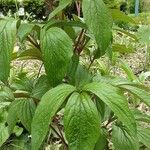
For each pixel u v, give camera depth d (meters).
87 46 0.47
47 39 0.35
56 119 0.46
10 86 0.44
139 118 0.43
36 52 0.43
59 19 0.42
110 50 0.41
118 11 0.41
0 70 0.35
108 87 0.33
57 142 0.67
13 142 0.70
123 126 0.40
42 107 0.33
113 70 1.19
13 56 0.44
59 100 0.32
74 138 0.31
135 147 0.39
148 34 0.69
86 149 0.31
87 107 0.31
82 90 0.33
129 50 0.48
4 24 0.36
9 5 2.43
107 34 0.35
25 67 1.31
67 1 0.36
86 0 0.35
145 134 0.42
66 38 0.35
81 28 0.42
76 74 0.40
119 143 0.39
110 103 0.32
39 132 0.32
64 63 0.35
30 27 0.37
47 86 0.41
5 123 0.53
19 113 0.40
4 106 0.46
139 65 1.51
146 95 0.38
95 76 0.41
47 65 0.35
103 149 0.40
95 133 0.31
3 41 0.36
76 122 0.31
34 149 0.32
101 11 0.35
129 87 0.38
